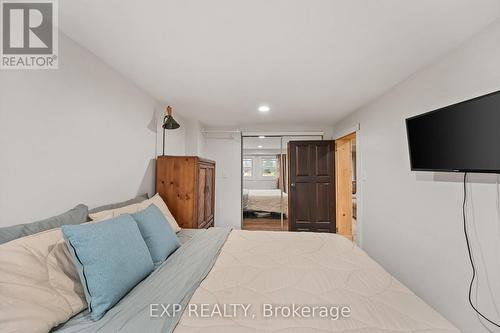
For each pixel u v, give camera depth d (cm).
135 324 91
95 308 95
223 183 462
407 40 160
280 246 186
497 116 127
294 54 180
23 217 122
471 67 156
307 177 433
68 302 96
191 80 231
